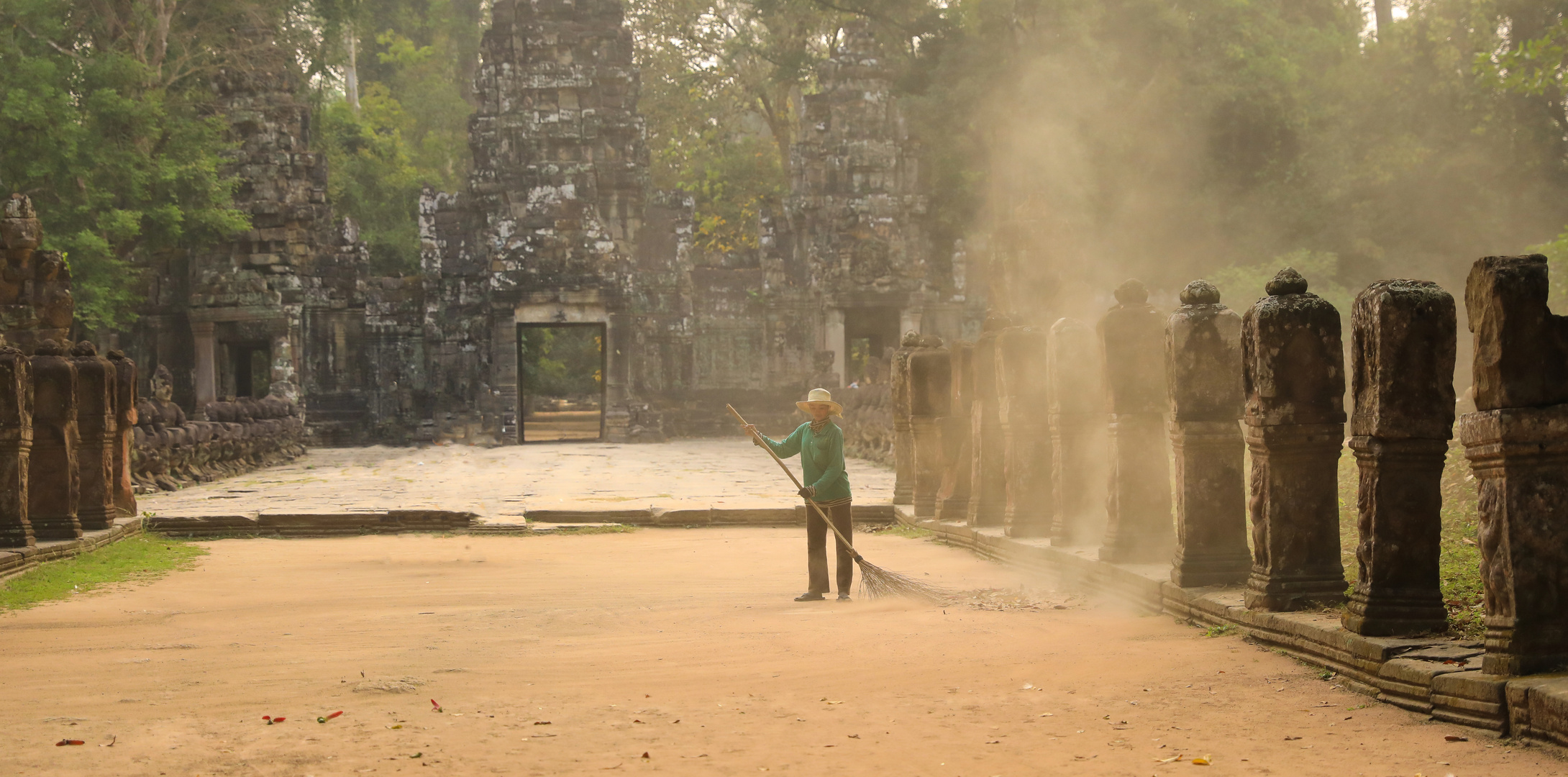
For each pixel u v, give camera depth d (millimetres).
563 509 18875
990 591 10711
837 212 45750
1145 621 8805
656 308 45062
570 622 9469
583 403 73312
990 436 14391
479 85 44375
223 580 12695
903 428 18469
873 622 9078
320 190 45875
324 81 58188
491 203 43125
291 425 35656
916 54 51156
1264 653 7320
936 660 7457
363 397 45031
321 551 15820
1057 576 11305
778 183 61406
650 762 5176
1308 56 42875
